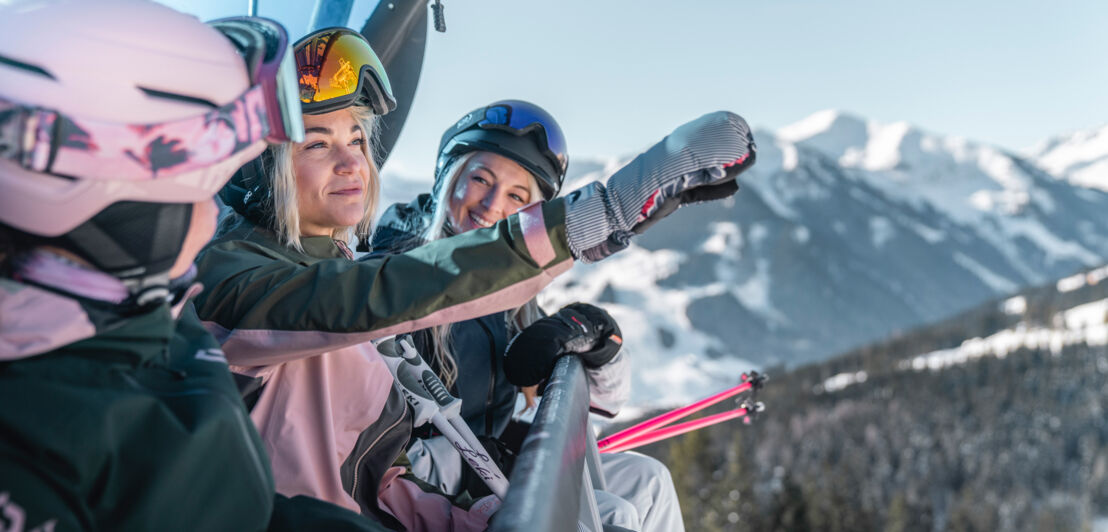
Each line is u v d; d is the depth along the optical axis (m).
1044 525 108.75
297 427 1.45
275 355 1.39
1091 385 148.88
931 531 100.44
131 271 0.84
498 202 3.00
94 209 0.80
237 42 0.95
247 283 1.40
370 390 1.57
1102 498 120.94
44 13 0.81
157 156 0.82
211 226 0.94
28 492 0.72
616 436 2.90
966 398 146.38
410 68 2.90
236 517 0.87
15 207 0.77
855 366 184.88
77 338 0.81
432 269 1.35
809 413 143.38
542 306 3.08
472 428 2.60
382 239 2.89
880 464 120.00
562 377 1.76
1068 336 178.38
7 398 0.75
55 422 0.75
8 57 0.78
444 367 2.53
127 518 0.78
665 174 1.26
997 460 124.69
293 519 1.00
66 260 0.82
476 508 1.91
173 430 0.82
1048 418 136.88
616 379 2.45
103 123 0.78
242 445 0.89
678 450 76.44
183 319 1.06
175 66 0.85
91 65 0.80
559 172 3.17
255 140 0.92
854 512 76.62
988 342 191.12
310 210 1.93
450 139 3.13
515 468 0.98
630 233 1.31
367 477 1.63
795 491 72.44
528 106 3.08
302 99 1.83
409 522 1.79
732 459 78.00
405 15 2.77
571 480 1.13
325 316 1.35
